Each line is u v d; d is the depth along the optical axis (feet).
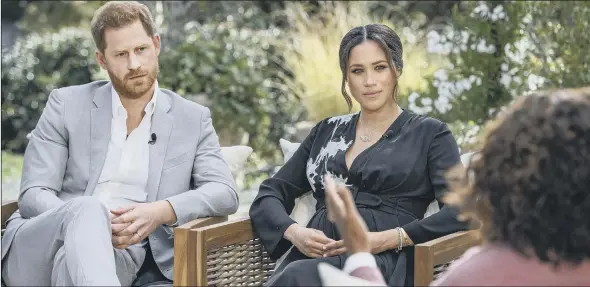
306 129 26.20
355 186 11.23
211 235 10.71
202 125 12.30
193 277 10.53
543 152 6.18
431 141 11.10
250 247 11.61
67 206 10.38
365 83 11.23
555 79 21.42
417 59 27.04
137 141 11.97
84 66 35.96
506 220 6.34
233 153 13.00
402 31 29.89
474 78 21.75
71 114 11.97
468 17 22.65
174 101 12.33
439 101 21.39
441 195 10.84
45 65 35.88
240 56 29.78
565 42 21.57
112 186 11.82
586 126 6.21
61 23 47.98
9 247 10.89
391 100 11.45
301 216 12.01
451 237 10.03
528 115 6.36
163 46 31.22
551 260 6.31
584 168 6.13
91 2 41.73
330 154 11.52
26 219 11.39
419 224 10.54
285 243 11.29
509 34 22.22
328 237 11.12
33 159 11.84
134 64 11.56
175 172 11.94
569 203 6.14
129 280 11.43
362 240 7.15
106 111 11.99
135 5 11.87
